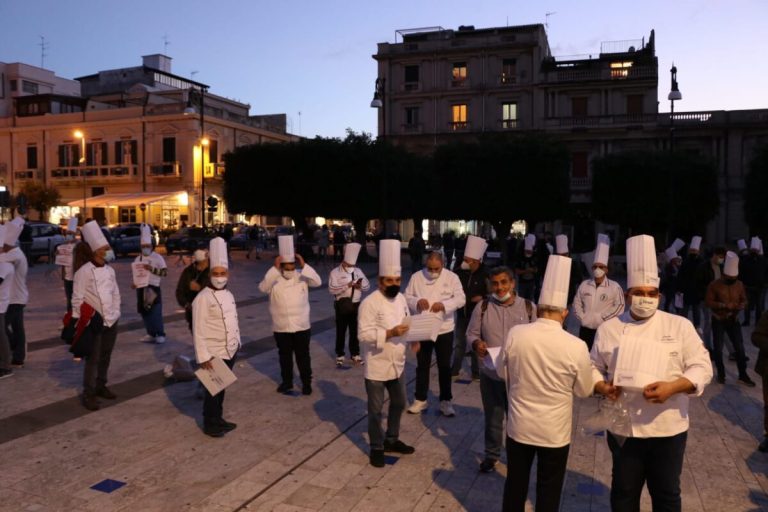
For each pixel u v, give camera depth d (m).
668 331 3.56
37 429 5.99
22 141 48.50
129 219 45.16
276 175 31.38
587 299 7.15
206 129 44.97
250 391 7.50
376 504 4.48
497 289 5.20
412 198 32.53
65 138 47.38
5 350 7.88
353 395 7.36
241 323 12.21
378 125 47.44
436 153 34.03
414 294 6.57
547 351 3.52
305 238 33.19
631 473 3.50
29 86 53.41
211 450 5.52
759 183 30.30
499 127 44.91
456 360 8.09
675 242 14.44
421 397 6.67
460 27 48.38
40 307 13.97
